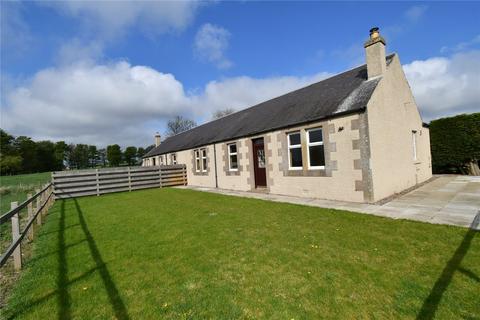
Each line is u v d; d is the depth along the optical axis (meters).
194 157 18.23
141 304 3.14
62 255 4.93
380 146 8.69
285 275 3.67
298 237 5.21
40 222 7.71
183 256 4.55
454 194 8.58
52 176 14.32
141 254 4.76
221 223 6.63
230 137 14.16
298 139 10.61
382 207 7.41
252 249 4.70
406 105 11.09
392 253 4.16
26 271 4.37
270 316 2.79
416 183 11.38
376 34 9.41
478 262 3.66
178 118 58.91
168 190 15.72
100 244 5.47
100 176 15.69
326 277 3.54
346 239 4.93
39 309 3.15
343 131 8.72
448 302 2.84
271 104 15.47
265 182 12.50
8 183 23.11
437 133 15.32
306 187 10.08
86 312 3.04
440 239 4.58
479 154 13.57
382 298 3.00
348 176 8.63
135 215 8.39
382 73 9.26
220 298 3.18
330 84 11.95
